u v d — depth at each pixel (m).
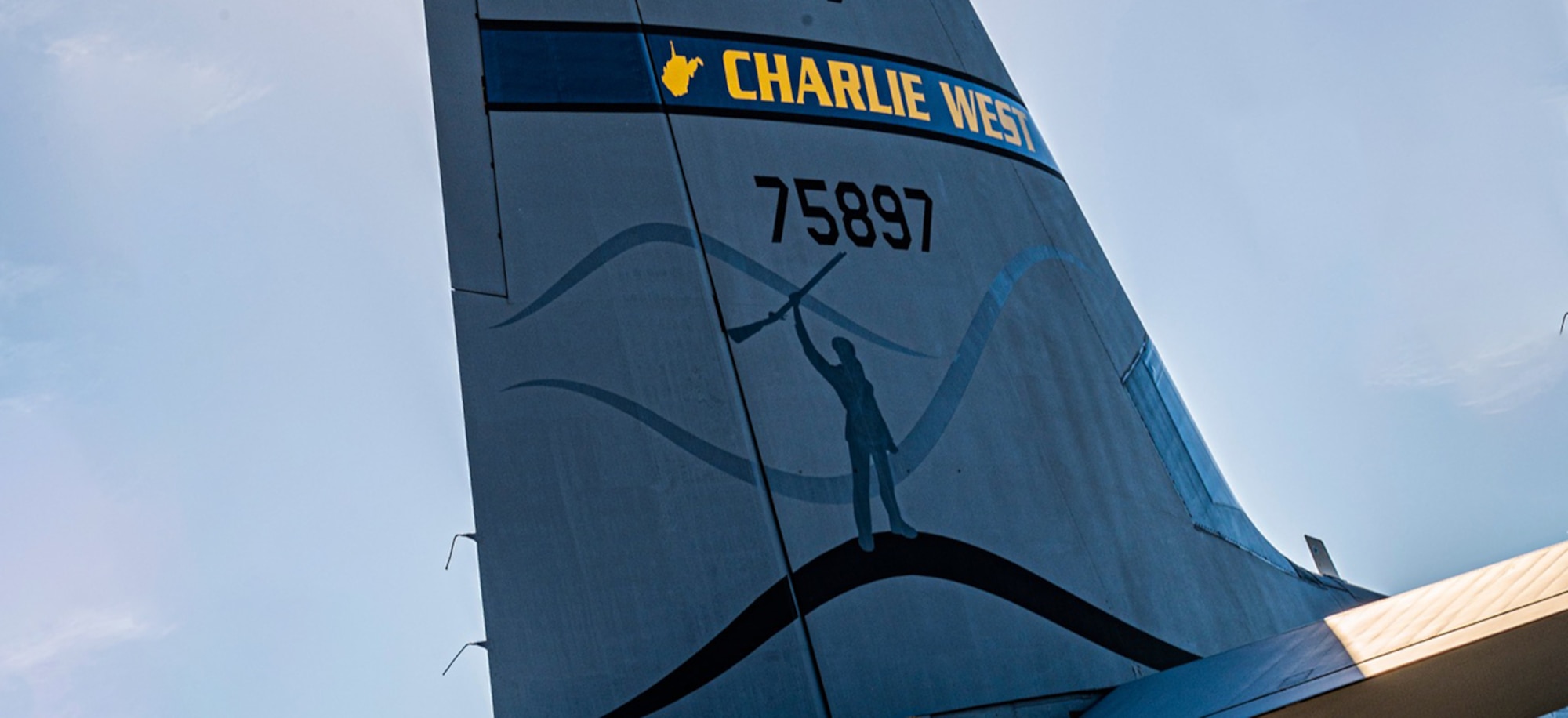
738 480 5.12
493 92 5.58
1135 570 6.05
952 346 6.06
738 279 5.62
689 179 5.78
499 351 4.97
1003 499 5.74
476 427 4.80
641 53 6.01
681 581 4.84
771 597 4.95
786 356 5.53
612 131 5.73
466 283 5.05
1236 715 3.45
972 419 5.89
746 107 6.16
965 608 5.33
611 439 4.98
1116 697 4.52
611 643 4.64
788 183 6.04
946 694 5.10
